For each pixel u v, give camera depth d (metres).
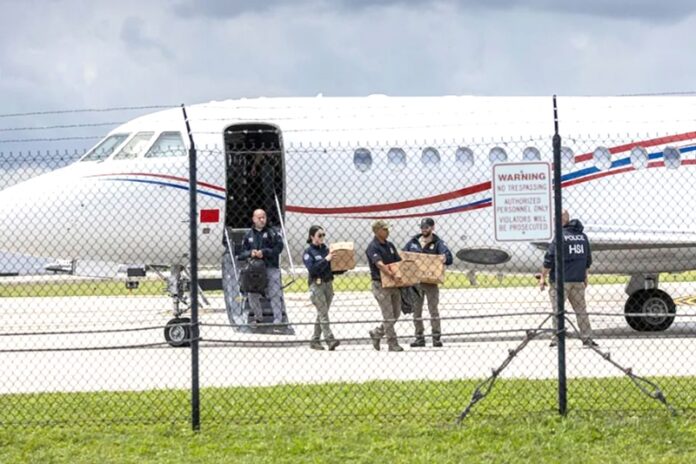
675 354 61.09
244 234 72.88
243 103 75.00
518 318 88.12
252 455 36.59
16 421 41.75
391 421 40.75
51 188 71.38
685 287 131.00
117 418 42.06
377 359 59.56
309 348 65.38
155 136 72.06
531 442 37.38
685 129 75.81
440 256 63.00
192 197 39.84
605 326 77.69
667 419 39.94
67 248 71.25
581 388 46.28
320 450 37.06
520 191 40.19
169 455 36.69
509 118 74.81
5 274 72.75
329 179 72.50
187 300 77.56
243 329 67.06
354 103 75.44
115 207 70.69
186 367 57.78
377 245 61.66
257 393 46.78
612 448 36.53
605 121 75.56
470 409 41.59
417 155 73.25
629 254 74.50
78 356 63.28
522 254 74.31
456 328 80.69
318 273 62.72
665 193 75.25
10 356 63.44
